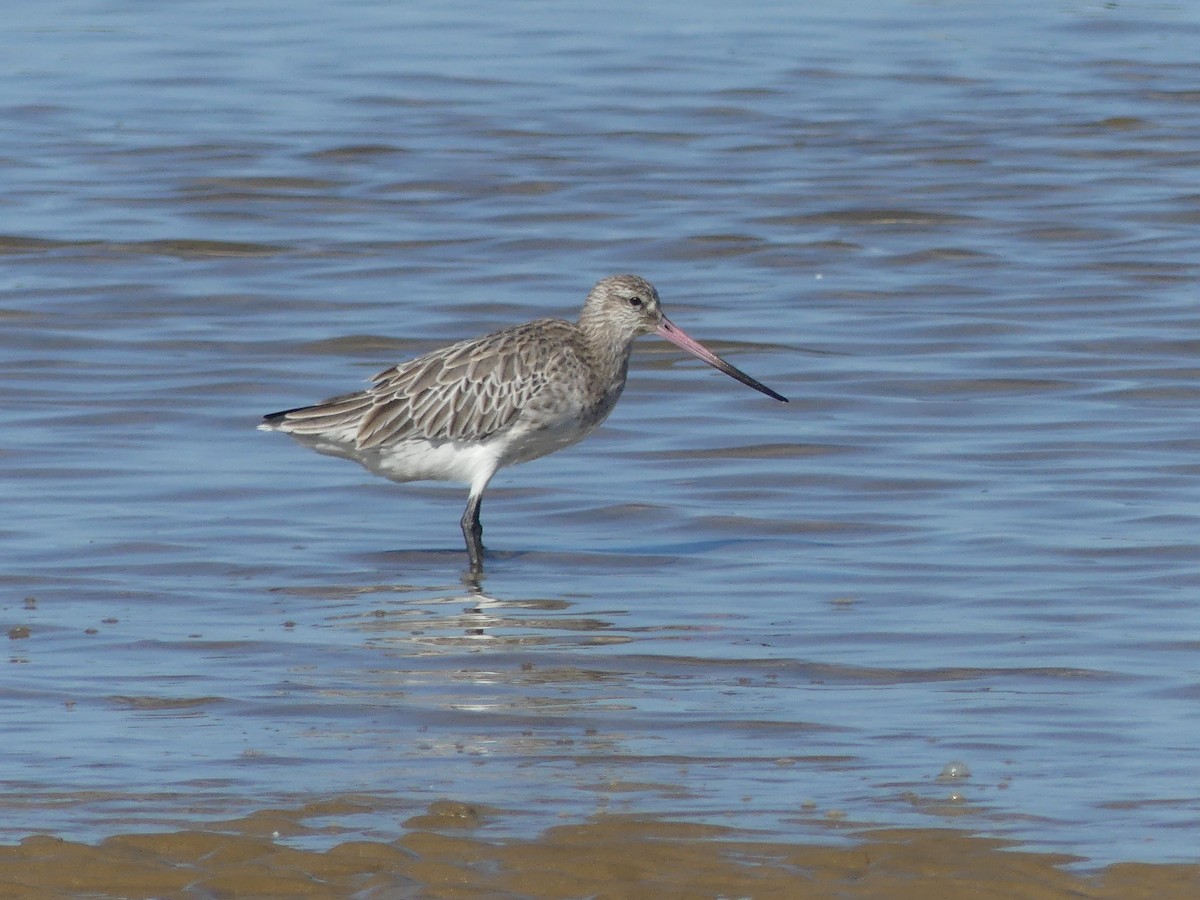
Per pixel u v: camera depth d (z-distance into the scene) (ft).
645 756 36.06
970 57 118.52
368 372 68.49
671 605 46.32
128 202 90.58
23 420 62.28
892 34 124.67
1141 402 64.08
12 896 30.22
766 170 96.17
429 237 86.33
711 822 32.81
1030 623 44.21
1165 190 92.63
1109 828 32.53
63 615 45.11
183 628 44.32
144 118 104.58
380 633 44.14
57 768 35.32
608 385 53.88
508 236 86.38
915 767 35.37
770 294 78.79
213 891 30.42
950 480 56.39
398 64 116.78
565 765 35.63
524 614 45.70
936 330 73.26
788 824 32.73
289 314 75.66
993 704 38.83
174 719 38.17
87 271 80.38
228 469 58.03
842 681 40.52
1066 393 65.36
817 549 50.78
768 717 38.24
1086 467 57.26
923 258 83.20
